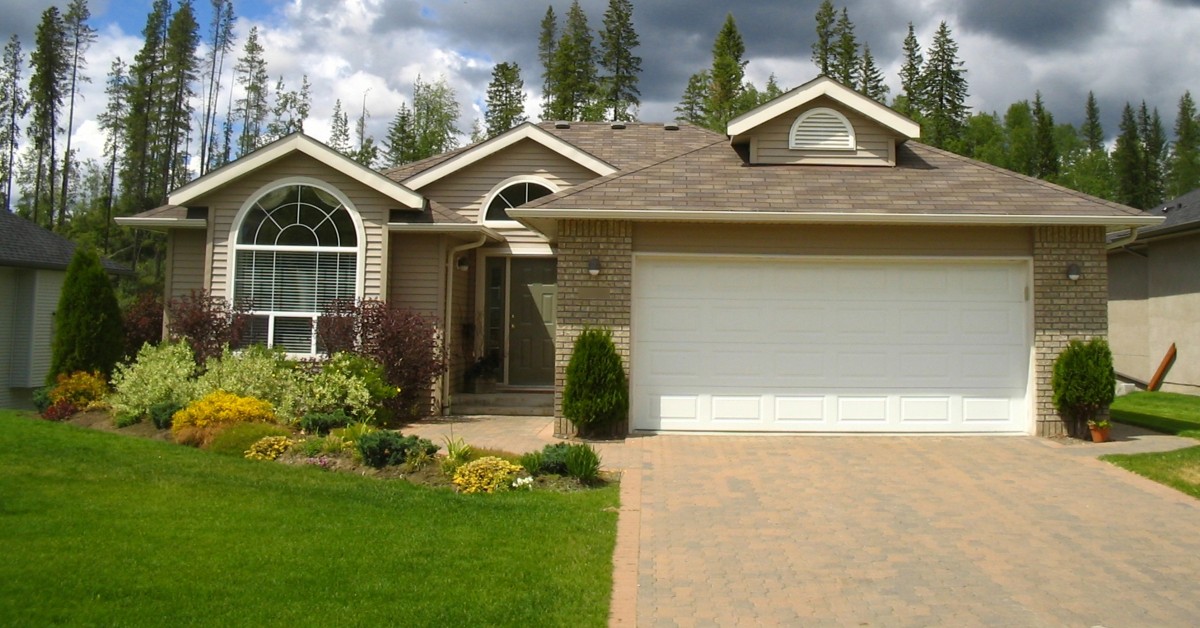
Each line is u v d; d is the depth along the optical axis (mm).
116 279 37625
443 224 14375
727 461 10523
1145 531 7676
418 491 8641
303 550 6492
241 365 12430
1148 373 21469
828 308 12469
